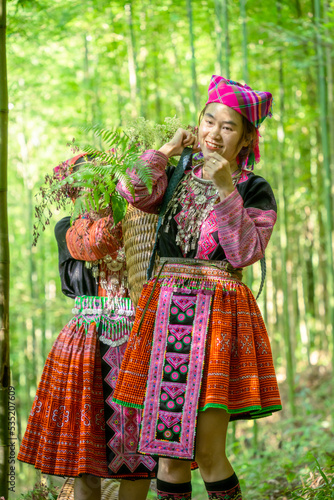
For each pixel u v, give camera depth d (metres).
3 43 2.81
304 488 3.85
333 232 10.05
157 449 2.48
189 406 2.47
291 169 10.06
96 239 3.00
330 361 10.27
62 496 3.45
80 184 2.78
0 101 2.79
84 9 6.73
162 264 2.66
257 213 2.53
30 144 9.27
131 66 7.68
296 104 9.95
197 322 2.53
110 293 3.15
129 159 2.65
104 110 8.78
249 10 8.09
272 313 12.04
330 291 8.05
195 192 2.63
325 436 6.70
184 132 2.80
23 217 10.44
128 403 2.54
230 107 2.55
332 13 6.74
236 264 2.45
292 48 8.25
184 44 9.13
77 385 3.04
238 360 2.52
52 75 8.02
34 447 3.11
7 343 2.81
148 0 7.95
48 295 11.73
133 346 2.61
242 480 5.02
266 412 2.54
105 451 3.01
